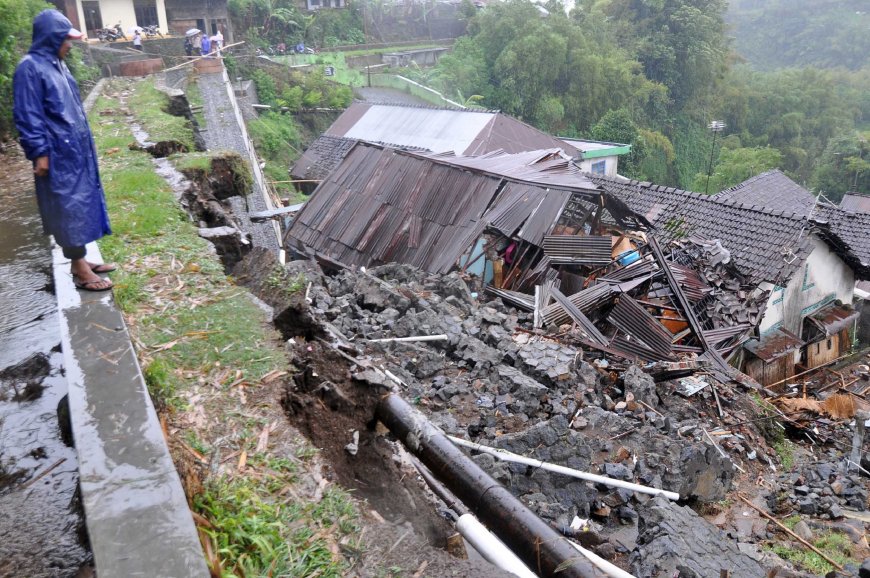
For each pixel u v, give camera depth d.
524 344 9.60
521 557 3.98
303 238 15.24
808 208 21.64
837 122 52.62
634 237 14.73
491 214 13.00
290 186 26.75
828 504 8.47
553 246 12.78
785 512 8.22
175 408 4.28
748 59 86.12
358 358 5.59
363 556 3.35
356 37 44.47
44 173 4.79
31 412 4.78
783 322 15.92
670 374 10.63
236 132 21.03
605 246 13.02
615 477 7.08
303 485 3.77
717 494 8.10
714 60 47.56
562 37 38.16
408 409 4.82
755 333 14.38
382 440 5.08
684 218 17.58
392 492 4.67
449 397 8.00
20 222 8.38
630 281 12.84
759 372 15.01
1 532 3.67
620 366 10.16
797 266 14.81
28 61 4.59
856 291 20.11
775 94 52.72
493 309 11.48
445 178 14.05
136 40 27.28
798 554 7.14
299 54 38.47
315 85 34.47
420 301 10.48
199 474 3.70
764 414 10.67
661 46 45.94
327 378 5.14
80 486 3.30
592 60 38.59
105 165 9.89
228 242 7.86
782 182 24.14
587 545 5.95
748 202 21.78
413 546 3.49
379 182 14.98
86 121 5.04
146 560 2.87
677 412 9.73
